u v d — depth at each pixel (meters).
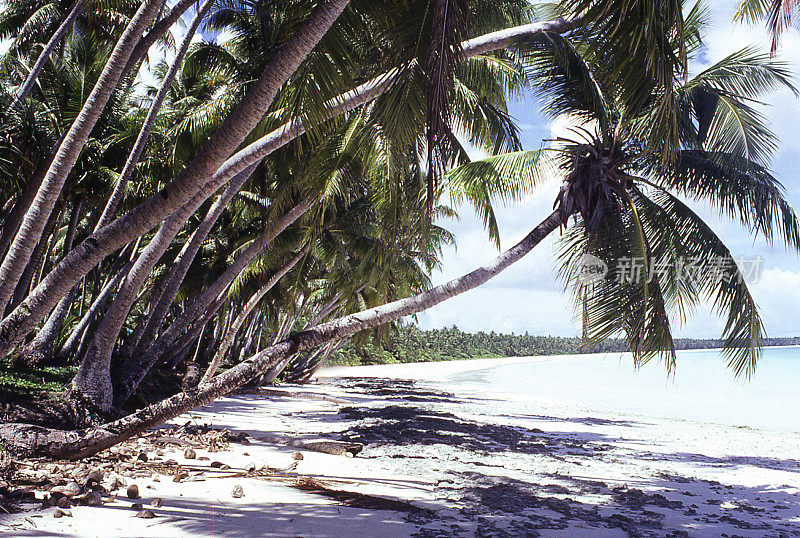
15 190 14.56
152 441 9.23
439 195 8.90
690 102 10.85
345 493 6.68
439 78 4.99
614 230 8.55
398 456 9.92
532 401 27.12
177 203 5.36
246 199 19.19
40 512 5.04
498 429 14.94
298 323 41.16
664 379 46.28
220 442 9.84
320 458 9.23
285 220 13.40
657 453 12.56
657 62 4.95
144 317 16.11
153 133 15.32
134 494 5.80
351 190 13.79
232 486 6.59
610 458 11.38
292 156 12.85
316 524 5.31
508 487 7.77
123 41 7.08
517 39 8.91
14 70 16.89
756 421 21.14
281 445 10.34
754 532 6.30
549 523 6.02
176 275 13.85
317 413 17.14
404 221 9.86
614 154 8.91
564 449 12.27
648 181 9.15
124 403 12.81
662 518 6.66
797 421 21.23
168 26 10.25
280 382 32.19
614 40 4.91
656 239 9.15
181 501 5.77
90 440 7.06
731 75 10.76
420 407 20.62
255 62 14.20
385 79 6.31
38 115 14.49
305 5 5.21
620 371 60.38
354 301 23.92
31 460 6.77
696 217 9.31
